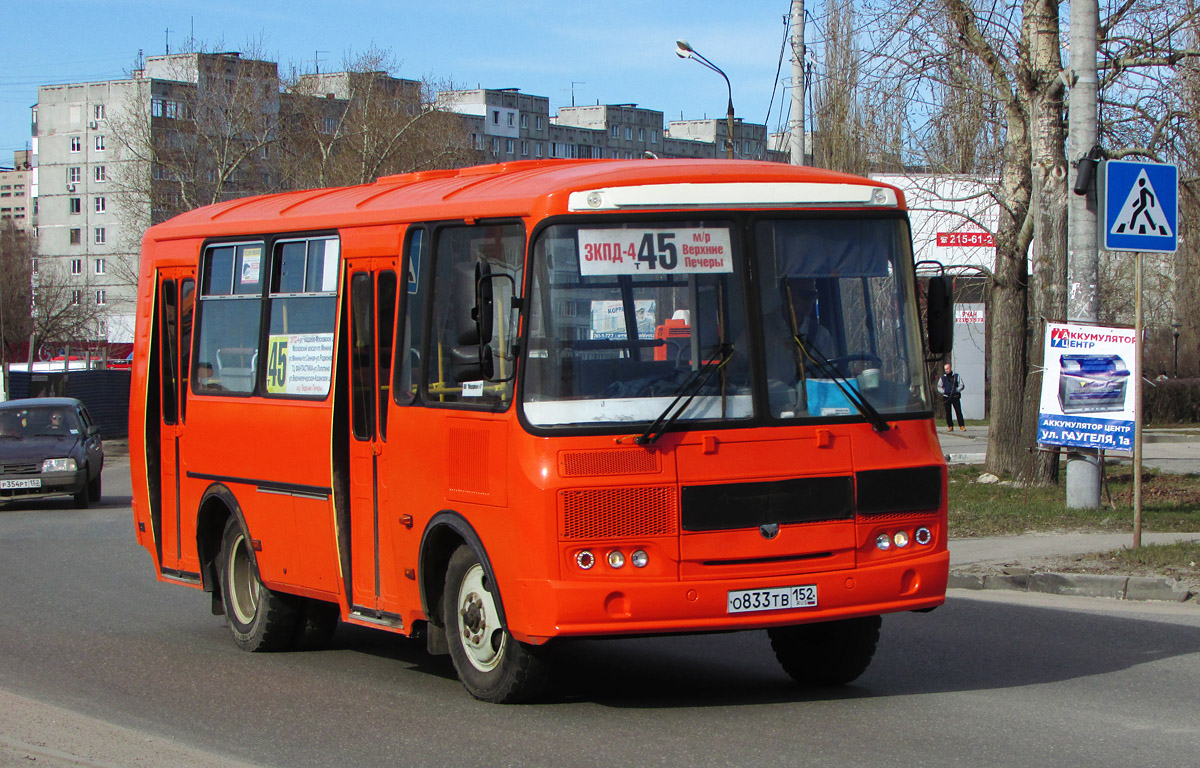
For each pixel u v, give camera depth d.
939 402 44.47
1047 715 7.22
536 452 6.97
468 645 7.76
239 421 10.01
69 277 99.62
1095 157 15.13
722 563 7.05
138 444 11.49
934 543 7.61
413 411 8.06
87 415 24.52
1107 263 37.66
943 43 19.33
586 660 9.33
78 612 11.98
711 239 7.30
